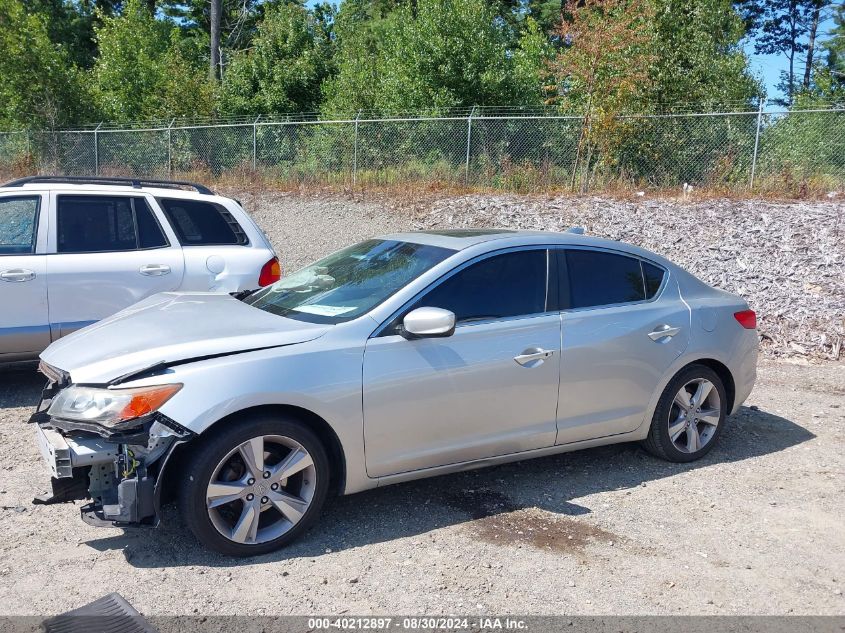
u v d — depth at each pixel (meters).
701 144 15.50
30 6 37.72
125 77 27.11
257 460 3.81
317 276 5.03
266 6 31.67
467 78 19.48
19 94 22.64
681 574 3.80
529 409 4.60
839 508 4.63
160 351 3.83
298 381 3.87
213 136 20.17
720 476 5.12
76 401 3.71
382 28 30.23
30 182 6.79
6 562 3.78
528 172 16.22
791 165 14.77
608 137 15.48
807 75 39.53
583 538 4.18
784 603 3.55
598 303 4.94
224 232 7.16
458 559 3.90
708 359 5.38
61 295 6.33
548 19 33.09
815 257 10.84
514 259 4.73
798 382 7.52
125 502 3.56
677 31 17.98
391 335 4.20
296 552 3.94
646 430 5.16
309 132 18.94
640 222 13.24
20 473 4.86
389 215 15.39
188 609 3.38
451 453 4.38
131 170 20.84
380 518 4.37
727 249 11.60
